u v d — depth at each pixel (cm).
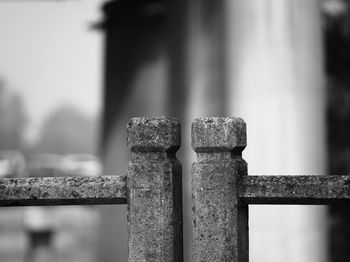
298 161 1162
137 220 386
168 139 387
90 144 9450
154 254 384
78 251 2325
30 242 2423
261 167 1152
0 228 2688
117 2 1428
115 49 1496
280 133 1159
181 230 394
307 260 1109
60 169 3117
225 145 385
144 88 1379
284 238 1098
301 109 1177
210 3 1217
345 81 1253
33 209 2486
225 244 380
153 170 386
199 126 389
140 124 389
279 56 1175
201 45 1225
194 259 385
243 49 1182
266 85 1166
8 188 396
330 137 1232
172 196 386
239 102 1168
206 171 385
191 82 1233
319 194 371
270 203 385
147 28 1386
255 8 1183
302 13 1200
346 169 1239
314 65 1199
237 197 383
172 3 1290
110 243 1450
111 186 391
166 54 1305
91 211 2800
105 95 1531
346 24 1261
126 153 1435
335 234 1146
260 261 1091
